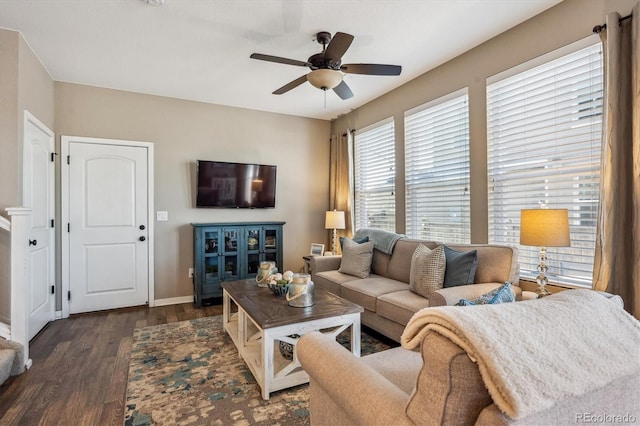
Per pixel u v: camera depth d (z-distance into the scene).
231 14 2.54
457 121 3.31
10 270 2.56
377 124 4.39
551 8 2.52
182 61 3.31
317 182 5.33
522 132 2.74
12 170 2.70
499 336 0.83
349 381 1.14
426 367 0.88
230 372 2.44
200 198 4.38
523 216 2.16
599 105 2.26
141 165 4.14
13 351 2.38
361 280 3.38
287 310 2.29
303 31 2.78
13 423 1.86
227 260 4.32
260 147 4.89
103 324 3.48
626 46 2.08
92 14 2.53
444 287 2.66
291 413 1.96
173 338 3.09
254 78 3.72
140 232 4.13
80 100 3.83
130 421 1.88
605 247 2.08
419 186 3.79
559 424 0.83
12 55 2.73
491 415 0.78
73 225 3.79
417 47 3.09
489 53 2.97
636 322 1.07
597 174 2.27
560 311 1.00
